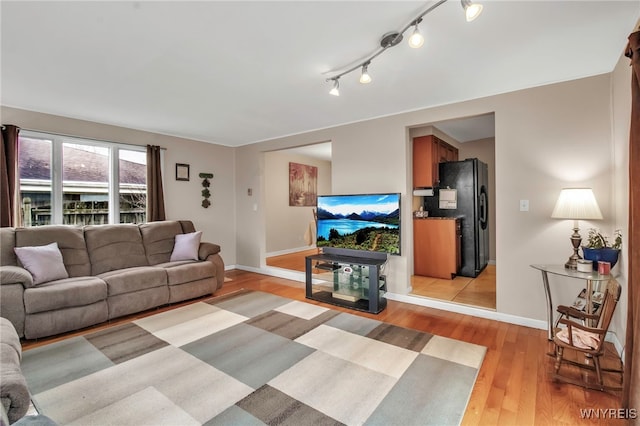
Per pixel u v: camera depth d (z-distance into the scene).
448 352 2.38
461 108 3.21
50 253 3.02
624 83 2.21
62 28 1.86
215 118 3.83
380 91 2.96
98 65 2.36
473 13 1.49
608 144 2.53
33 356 2.34
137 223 4.34
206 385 1.96
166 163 4.64
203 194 5.11
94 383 1.98
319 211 4.25
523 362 2.25
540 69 2.50
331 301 3.61
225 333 2.75
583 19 1.81
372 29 1.90
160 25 1.84
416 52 2.20
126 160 4.25
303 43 2.06
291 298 3.80
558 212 2.45
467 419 1.66
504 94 2.98
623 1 1.65
